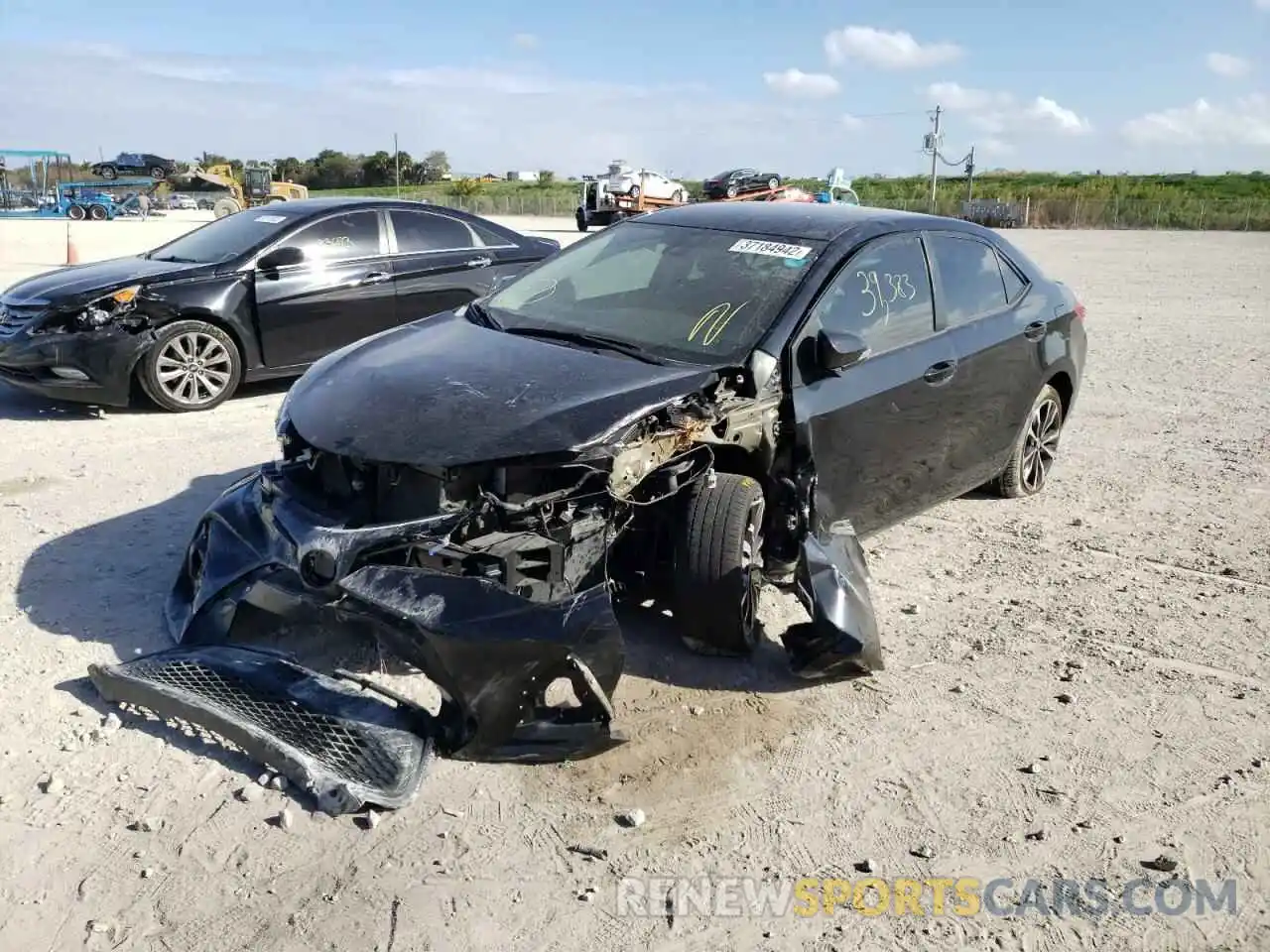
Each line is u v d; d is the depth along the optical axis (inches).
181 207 1884.8
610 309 185.2
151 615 174.9
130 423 300.2
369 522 142.2
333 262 335.6
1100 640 182.1
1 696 148.1
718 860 122.9
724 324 173.9
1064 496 259.9
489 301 202.4
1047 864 124.3
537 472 142.8
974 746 148.1
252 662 145.9
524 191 2694.4
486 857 121.1
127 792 128.6
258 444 280.2
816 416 172.9
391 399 150.3
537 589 135.9
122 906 110.8
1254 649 180.2
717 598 159.5
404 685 153.5
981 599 197.9
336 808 125.1
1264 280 805.9
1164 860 124.2
